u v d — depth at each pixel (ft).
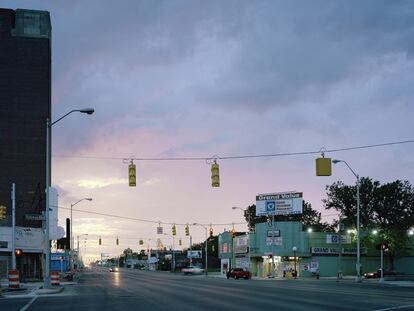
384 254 285.84
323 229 384.06
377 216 271.28
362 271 292.61
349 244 293.43
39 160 302.45
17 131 302.25
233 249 339.36
